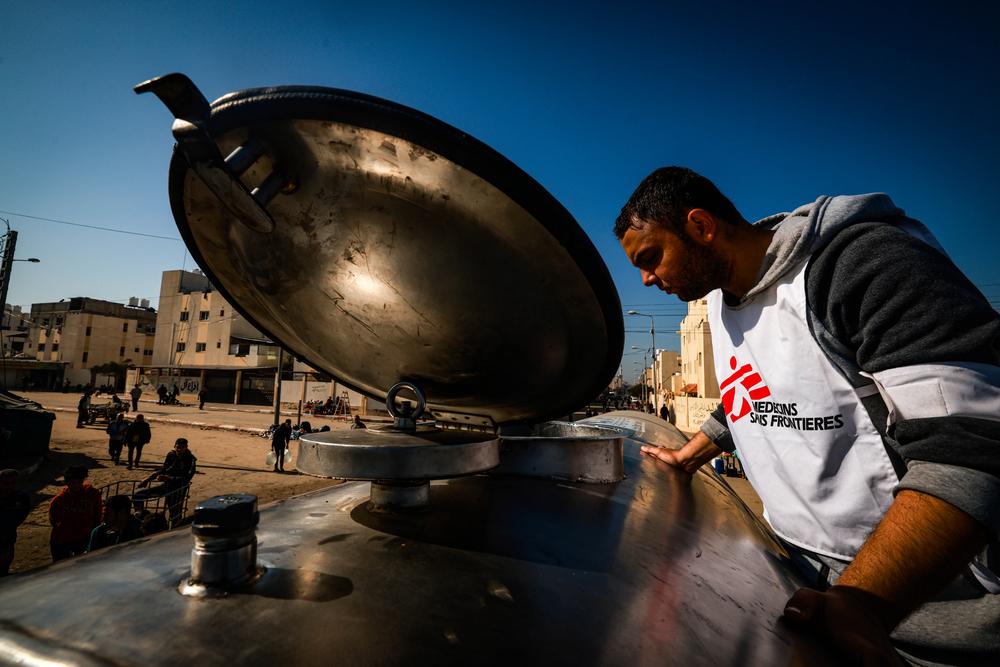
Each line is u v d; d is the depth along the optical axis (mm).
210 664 446
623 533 875
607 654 525
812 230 861
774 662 569
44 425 11477
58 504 4352
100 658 446
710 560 868
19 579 589
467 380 1092
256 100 687
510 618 562
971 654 819
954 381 655
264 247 937
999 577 851
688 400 21547
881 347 738
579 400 1110
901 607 620
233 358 38156
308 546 704
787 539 1045
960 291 698
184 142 645
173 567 624
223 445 14672
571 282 825
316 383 32094
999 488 619
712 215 1013
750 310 1039
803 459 950
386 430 939
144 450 13438
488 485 1093
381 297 948
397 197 790
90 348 53844
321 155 755
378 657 477
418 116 678
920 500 653
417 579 625
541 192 729
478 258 830
